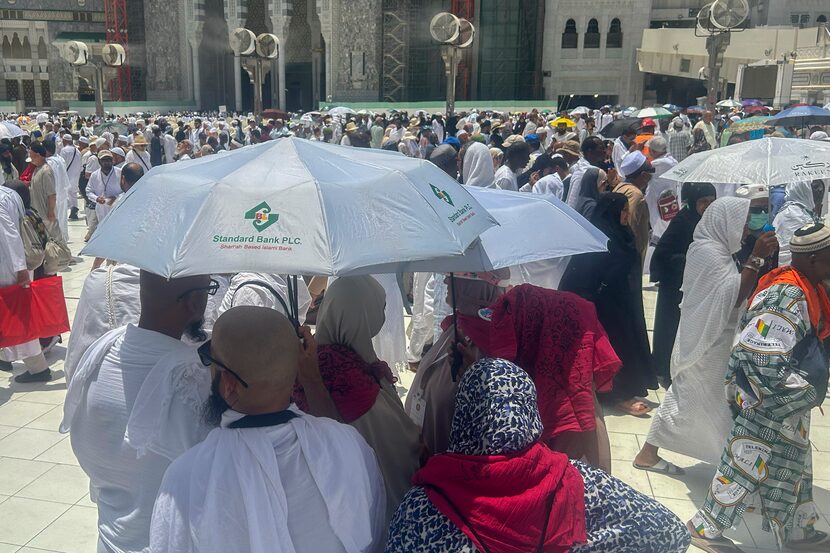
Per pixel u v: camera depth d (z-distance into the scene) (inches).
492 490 67.7
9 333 219.5
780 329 124.9
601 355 106.7
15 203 221.1
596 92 1637.6
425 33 1688.0
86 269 393.1
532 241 110.7
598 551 71.1
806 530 141.4
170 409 77.1
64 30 2103.8
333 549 66.5
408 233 69.3
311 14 1881.2
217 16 1972.2
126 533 80.7
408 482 94.2
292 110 2114.9
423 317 235.3
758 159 162.9
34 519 154.2
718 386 158.4
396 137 808.9
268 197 67.9
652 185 368.8
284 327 67.8
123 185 313.3
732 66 1116.5
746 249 201.3
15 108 1850.4
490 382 71.2
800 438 131.5
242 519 61.9
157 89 1939.0
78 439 82.3
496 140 600.1
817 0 1443.2
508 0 1637.6
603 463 108.8
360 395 91.0
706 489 169.8
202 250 65.4
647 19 1578.5
